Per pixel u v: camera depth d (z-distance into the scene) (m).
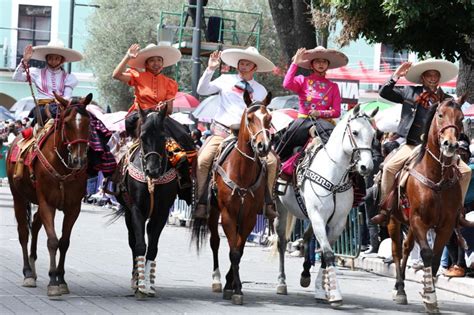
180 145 14.55
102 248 20.38
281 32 25.50
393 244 15.04
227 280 14.25
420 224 13.66
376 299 15.21
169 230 26.17
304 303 14.25
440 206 13.55
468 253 17.27
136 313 12.47
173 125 14.55
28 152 14.16
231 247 13.89
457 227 14.12
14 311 12.24
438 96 13.83
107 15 48.47
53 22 54.09
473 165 16.88
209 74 14.76
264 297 14.71
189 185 14.64
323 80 15.13
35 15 54.38
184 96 26.02
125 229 25.38
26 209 14.85
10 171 14.90
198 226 14.73
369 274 18.88
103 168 14.16
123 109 49.31
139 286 13.59
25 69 14.54
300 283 15.73
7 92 54.72
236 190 13.77
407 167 14.04
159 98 14.67
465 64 21.23
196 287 15.38
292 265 19.38
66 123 13.30
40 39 54.69
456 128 13.05
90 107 19.67
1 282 14.71
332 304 13.80
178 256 19.69
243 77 14.98
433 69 14.51
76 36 54.03
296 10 25.03
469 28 19.77
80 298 13.51
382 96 14.74
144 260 13.67
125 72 14.68
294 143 15.08
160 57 14.70
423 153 13.77
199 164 14.50
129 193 13.91
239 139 13.85
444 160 13.29
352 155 13.70
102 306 12.88
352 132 13.63
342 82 21.16
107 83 48.72
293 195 14.98
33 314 12.09
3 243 20.27
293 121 15.17
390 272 18.47
